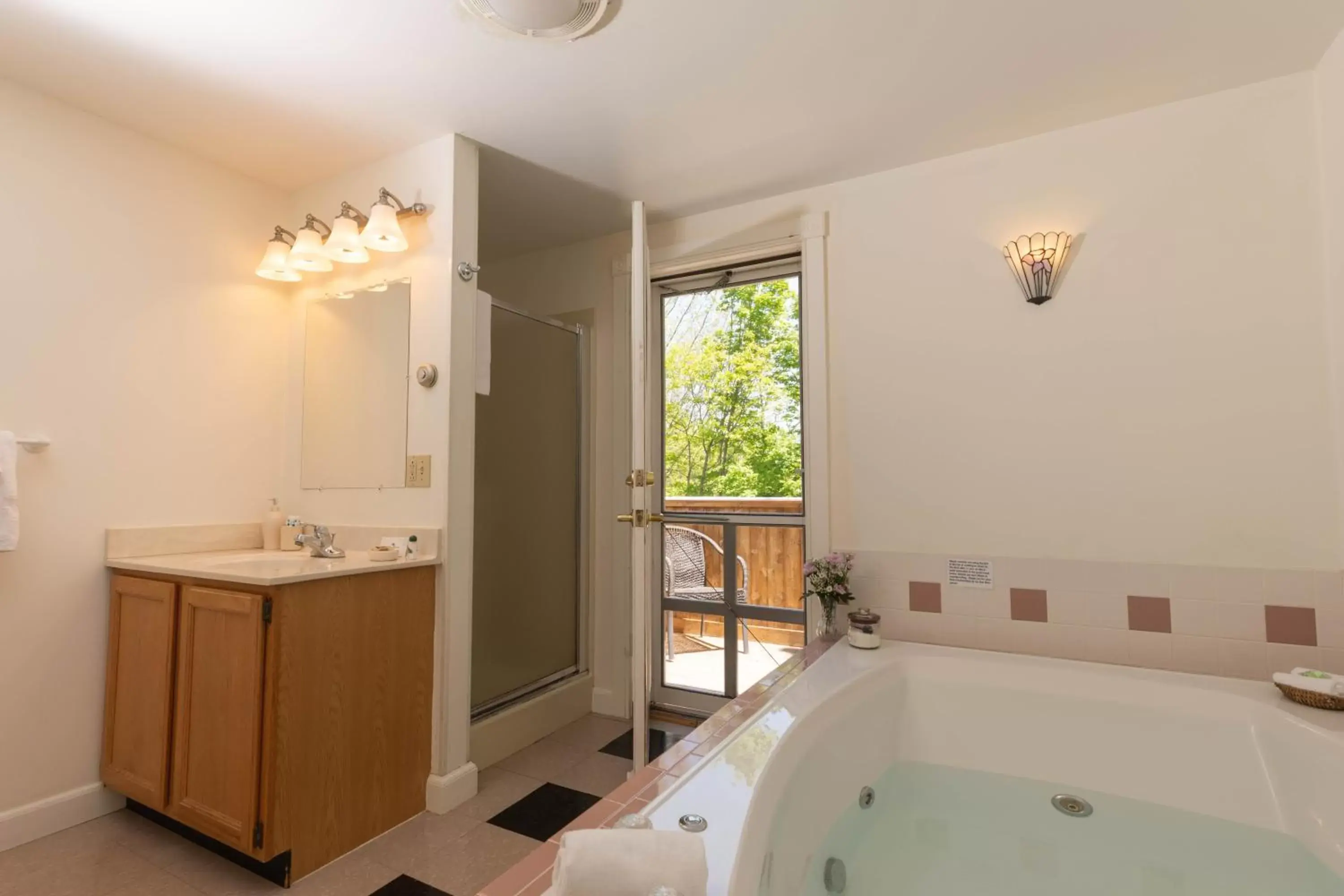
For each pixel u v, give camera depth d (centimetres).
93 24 163
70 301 199
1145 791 165
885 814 163
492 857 177
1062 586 204
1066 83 187
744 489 278
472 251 223
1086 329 204
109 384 207
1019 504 211
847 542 237
